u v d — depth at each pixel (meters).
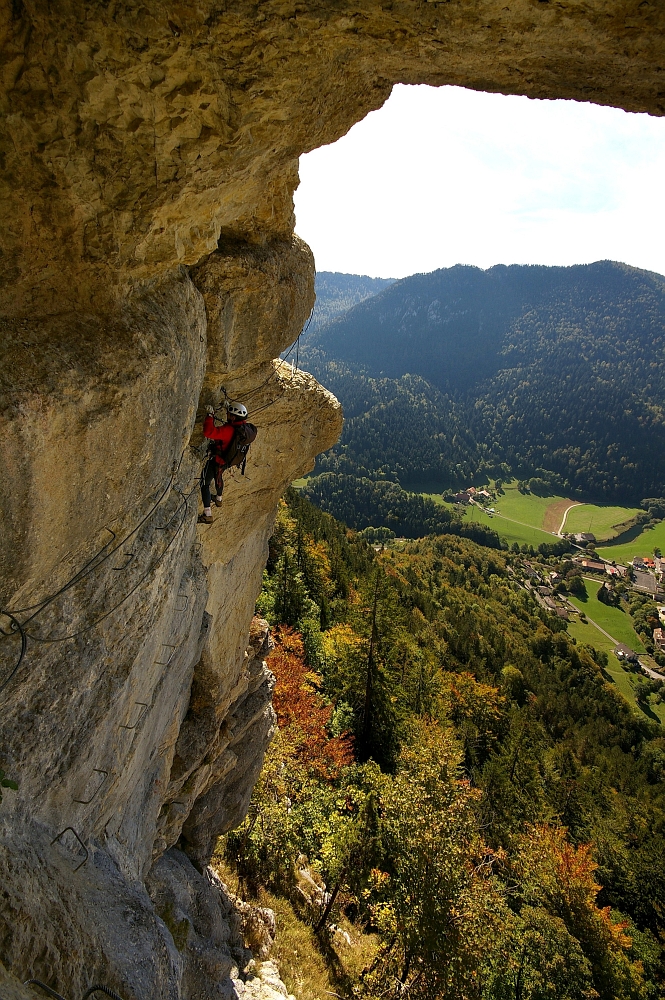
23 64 3.36
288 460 9.90
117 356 4.37
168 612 7.03
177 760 10.22
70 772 5.27
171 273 5.48
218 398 7.70
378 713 31.33
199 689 10.65
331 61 4.10
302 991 12.90
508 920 21.80
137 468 5.07
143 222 4.30
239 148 4.31
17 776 4.46
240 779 13.66
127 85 3.58
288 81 3.95
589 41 3.76
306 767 24.12
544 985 20.50
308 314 8.60
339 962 15.13
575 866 25.36
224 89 3.81
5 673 4.12
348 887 17.08
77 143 3.71
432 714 39.88
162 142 3.95
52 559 4.28
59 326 4.14
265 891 15.63
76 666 4.94
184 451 6.55
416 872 13.98
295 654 34.78
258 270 6.95
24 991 3.32
